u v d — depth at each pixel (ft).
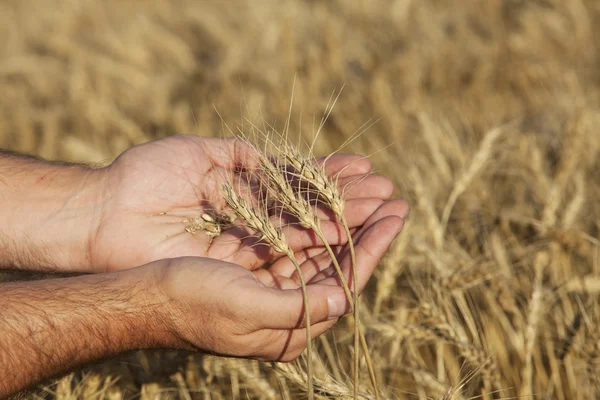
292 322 2.96
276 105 6.77
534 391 3.98
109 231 3.39
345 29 8.80
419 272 4.17
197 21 10.49
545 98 6.93
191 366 3.80
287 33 7.41
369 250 3.09
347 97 7.04
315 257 3.27
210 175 3.48
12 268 3.47
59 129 7.60
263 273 3.25
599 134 5.12
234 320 2.96
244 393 3.84
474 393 3.68
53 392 3.49
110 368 3.68
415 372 3.77
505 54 7.70
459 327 3.71
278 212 3.33
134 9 11.94
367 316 3.83
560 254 4.24
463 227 4.56
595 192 4.75
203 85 7.84
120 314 2.99
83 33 11.59
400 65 7.73
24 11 12.29
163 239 3.37
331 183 3.04
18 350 2.89
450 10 9.49
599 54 7.95
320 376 3.50
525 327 3.89
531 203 4.86
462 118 6.29
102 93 7.97
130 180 3.43
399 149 5.72
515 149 5.22
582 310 3.76
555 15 8.42
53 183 3.48
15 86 9.13
